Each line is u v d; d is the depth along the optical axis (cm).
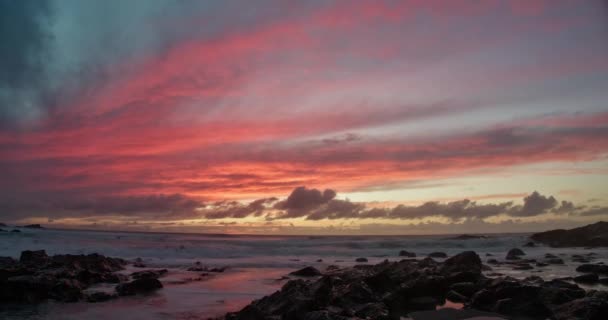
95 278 2284
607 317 1350
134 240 4922
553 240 5300
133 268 2952
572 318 1366
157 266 3106
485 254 4256
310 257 3912
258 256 3984
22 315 1517
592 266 2595
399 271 2212
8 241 4119
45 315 1520
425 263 2506
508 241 5441
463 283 1928
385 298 1738
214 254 4019
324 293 1504
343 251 4475
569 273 2558
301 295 1444
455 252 4488
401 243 5172
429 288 1892
